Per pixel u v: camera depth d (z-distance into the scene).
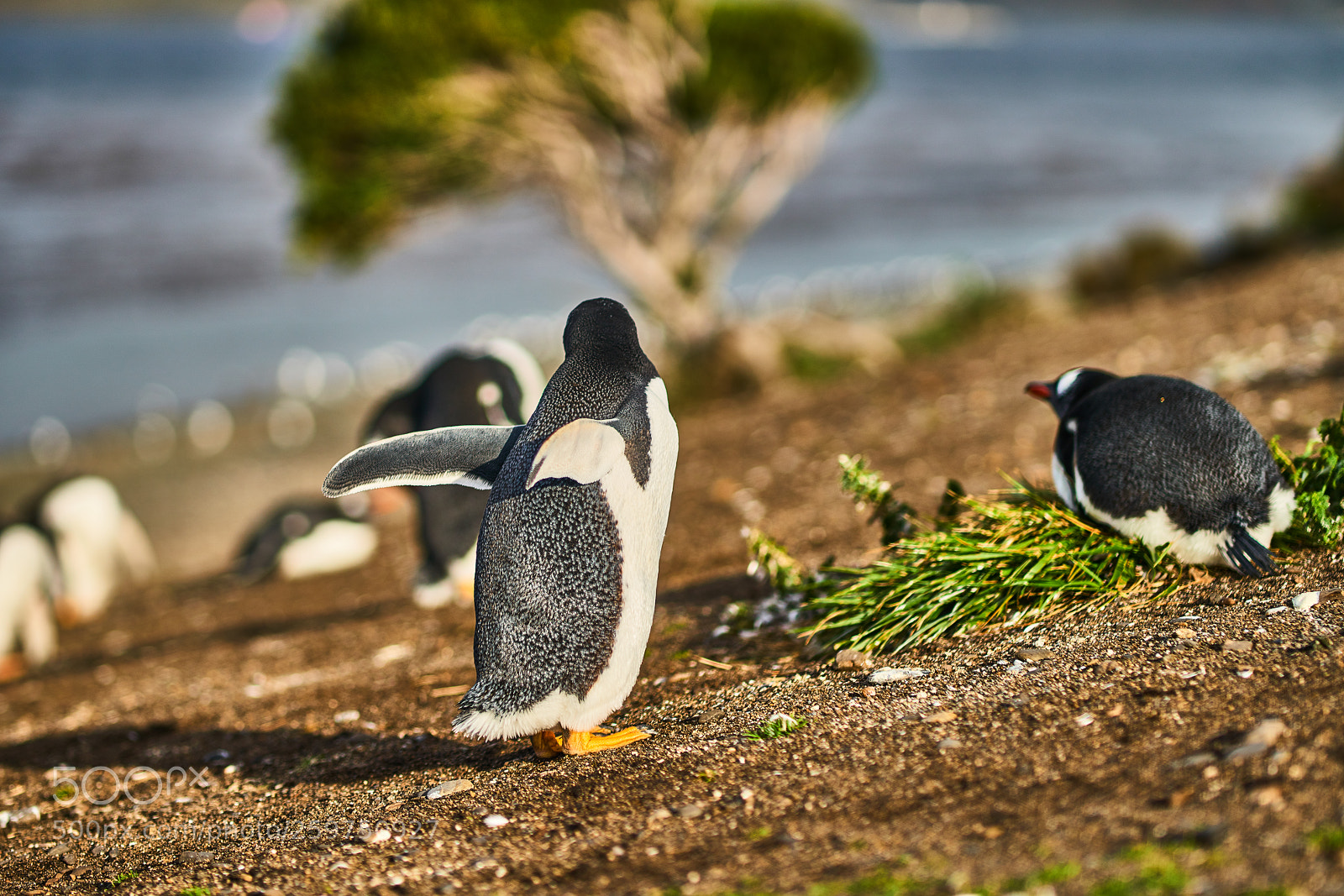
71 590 14.20
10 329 35.00
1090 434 6.50
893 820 4.64
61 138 77.38
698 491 13.68
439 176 20.20
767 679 6.72
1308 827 3.80
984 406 14.68
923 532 7.70
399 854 5.23
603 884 4.55
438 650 9.43
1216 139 89.50
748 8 21.67
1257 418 10.30
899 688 6.02
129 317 36.88
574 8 18.80
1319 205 26.66
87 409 27.70
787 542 10.58
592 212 21.89
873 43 23.70
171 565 17.95
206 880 5.34
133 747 8.22
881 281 41.75
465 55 18.48
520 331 34.47
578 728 5.52
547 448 5.11
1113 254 29.52
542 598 5.28
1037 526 6.91
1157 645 5.75
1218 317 16.38
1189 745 4.70
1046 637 6.25
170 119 89.94
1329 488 6.71
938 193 65.81
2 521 12.57
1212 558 6.45
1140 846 3.93
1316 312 14.98
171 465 23.83
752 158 24.08
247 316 37.38
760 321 26.34
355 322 36.62
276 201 57.16
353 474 5.83
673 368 23.55
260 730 8.04
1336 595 5.88
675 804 5.23
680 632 8.20
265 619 12.74
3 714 10.08
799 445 14.95
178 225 51.22
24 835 6.60
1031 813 4.42
